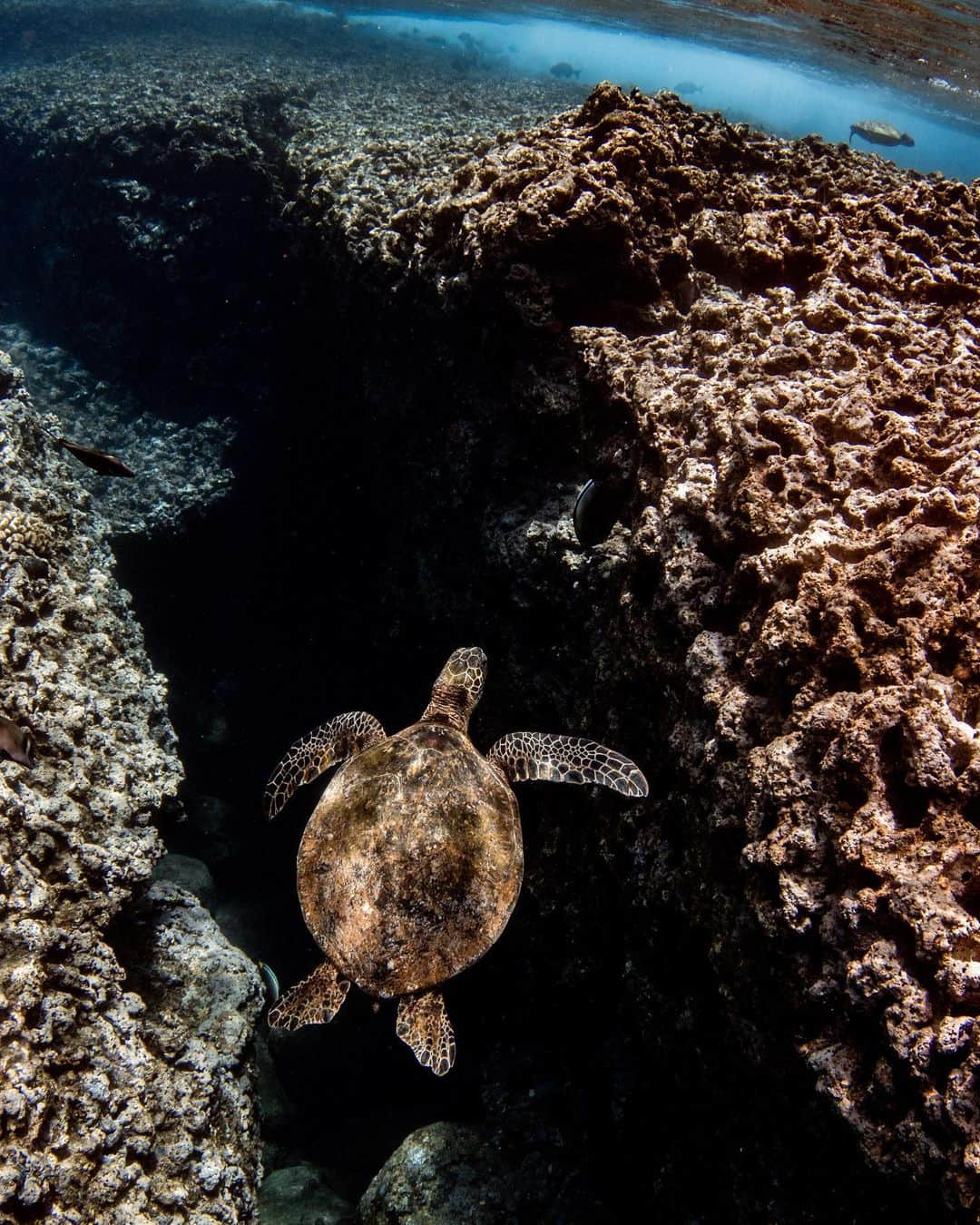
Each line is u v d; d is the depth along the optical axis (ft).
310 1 46.32
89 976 5.79
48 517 8.30
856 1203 4.35
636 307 8.57
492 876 6.04
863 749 4.41
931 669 4.57
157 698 8.45
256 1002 7.61
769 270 8.39
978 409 5.98
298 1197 9.34
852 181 9.76
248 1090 7.04
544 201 8.13
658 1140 6.48
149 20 43.11
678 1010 5.92
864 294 7.48
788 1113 4.82
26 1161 4.64
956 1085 3.65
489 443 9.69
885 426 5.86
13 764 6.13
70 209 19.90
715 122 10.19
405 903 5.77
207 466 18.30
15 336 21.58
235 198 17.70
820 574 5.04
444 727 6.92
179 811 8.46
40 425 9.54
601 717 7.38
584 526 6.70
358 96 22.40
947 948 3.86
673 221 8.86
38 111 21.36
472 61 43.52
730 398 6.51
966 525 4.99
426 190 10.68
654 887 6.07
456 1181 7.84
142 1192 5.30
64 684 6.98
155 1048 6.46
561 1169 7.74
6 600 7.03
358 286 11.55
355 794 6.36
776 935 4.53
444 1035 5.74
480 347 9.35
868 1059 4.15
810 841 4.50
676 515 6.27
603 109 9.45
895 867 4.13
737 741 5.16
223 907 15.20
